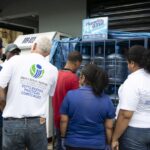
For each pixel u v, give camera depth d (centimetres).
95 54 300
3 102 199
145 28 378
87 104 174
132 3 388
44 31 495
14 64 196
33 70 200
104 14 418
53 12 480
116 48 282
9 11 557
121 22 401
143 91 175
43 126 205
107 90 283
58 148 246
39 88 203
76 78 246
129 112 176
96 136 176
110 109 179
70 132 180
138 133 179
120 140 188
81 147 173
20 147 200
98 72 180
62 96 239
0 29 598
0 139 291
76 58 249
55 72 214
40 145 203
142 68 185
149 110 180
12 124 195
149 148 185
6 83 195
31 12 520
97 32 296
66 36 418
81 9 441
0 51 303
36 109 201
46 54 213
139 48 189
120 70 280
